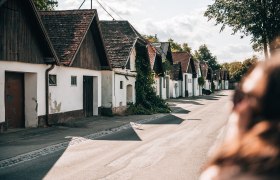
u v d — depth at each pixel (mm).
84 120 22875
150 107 31375
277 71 1056
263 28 31141
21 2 16891
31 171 9469
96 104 26219
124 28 31359
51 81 20062
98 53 26281
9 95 17516
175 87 60094
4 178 8727
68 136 15805
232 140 1098
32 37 17922
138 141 14586
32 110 18547
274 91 1050
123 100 29875
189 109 34625
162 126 20188
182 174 9094
